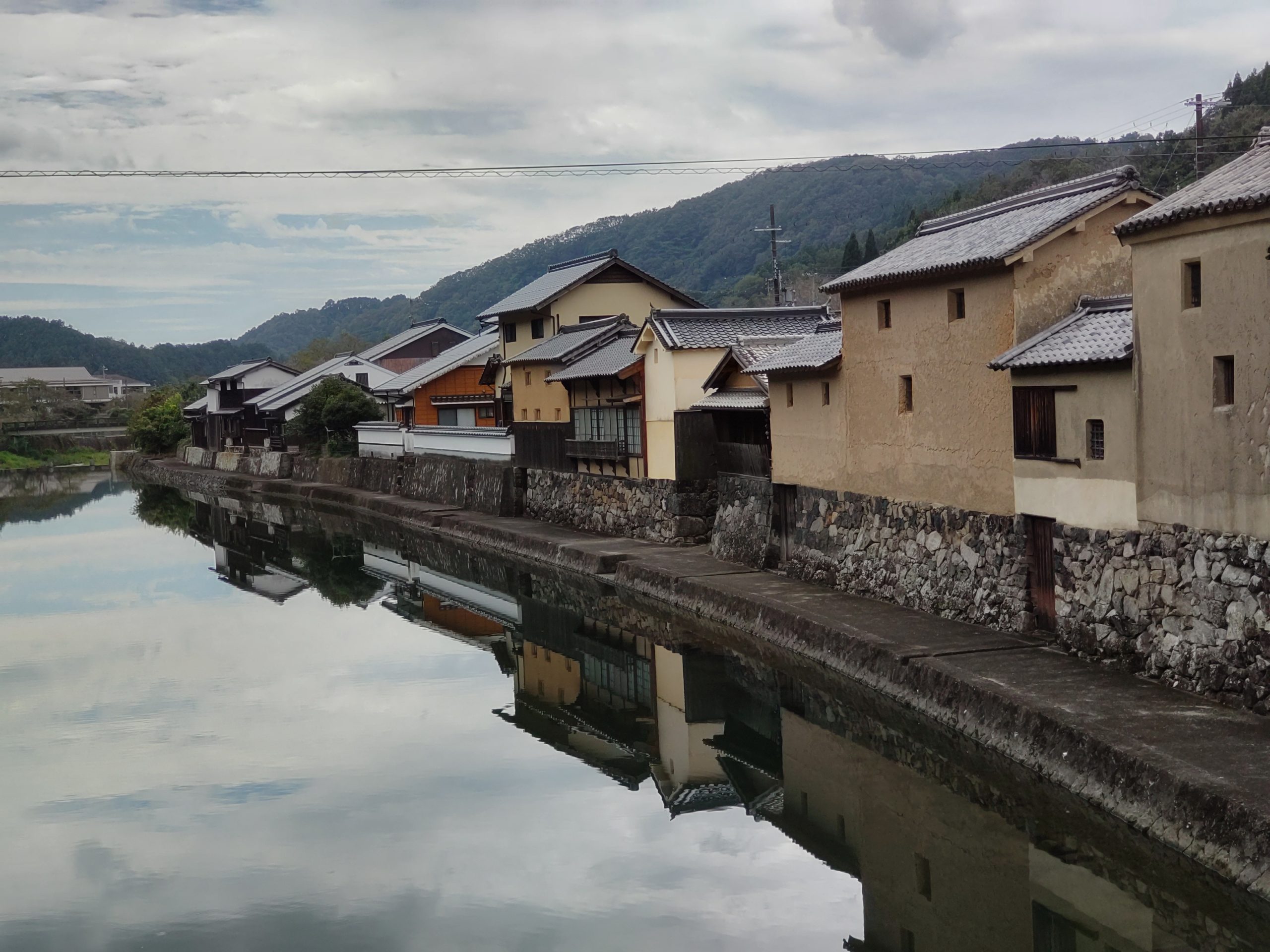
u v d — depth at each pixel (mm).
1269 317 12742
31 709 21500
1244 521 13281
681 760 17797
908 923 11961
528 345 47375
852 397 22781
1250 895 10211
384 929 12328
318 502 58406
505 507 41906
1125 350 15297
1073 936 11227
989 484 18672
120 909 12984
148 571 38031
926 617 19719
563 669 23844
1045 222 18500
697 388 30438
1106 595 15766
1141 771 11766
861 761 16406
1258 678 13047
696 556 28688
